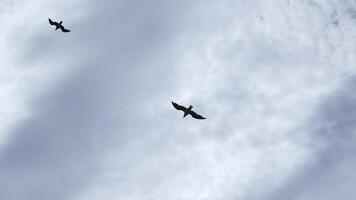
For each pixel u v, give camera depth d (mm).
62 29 74312
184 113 44812
